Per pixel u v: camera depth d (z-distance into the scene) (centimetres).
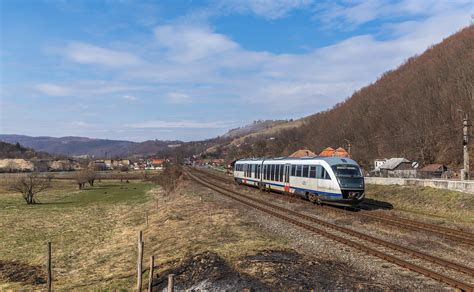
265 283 1176
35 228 3525
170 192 5900
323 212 2630
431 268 1318
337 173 2731
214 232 2005
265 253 1515
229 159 15138
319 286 1135
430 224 2125
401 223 2056
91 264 2017
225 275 1271
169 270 1473
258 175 4384
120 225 3341
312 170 3019
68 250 2534
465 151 3538
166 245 1931
